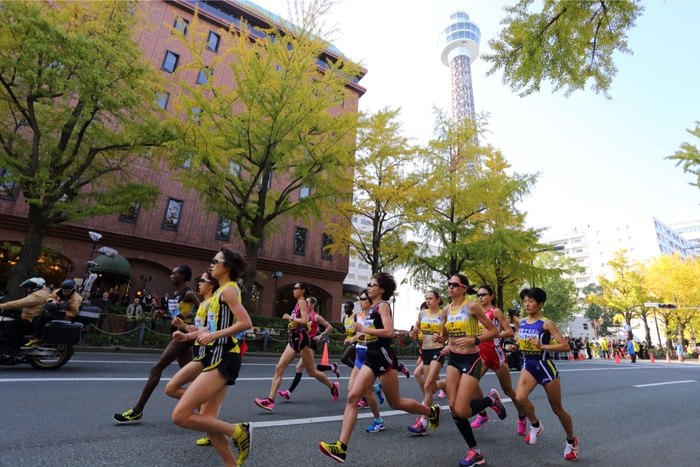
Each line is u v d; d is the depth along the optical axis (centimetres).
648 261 4125
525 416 467
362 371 344
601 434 477
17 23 950
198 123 1341
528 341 413
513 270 1977
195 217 2081
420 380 598
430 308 553
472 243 1852
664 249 9012
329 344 1570
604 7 579
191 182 1398
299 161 1504
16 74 1083
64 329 679
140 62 1187
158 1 2234
